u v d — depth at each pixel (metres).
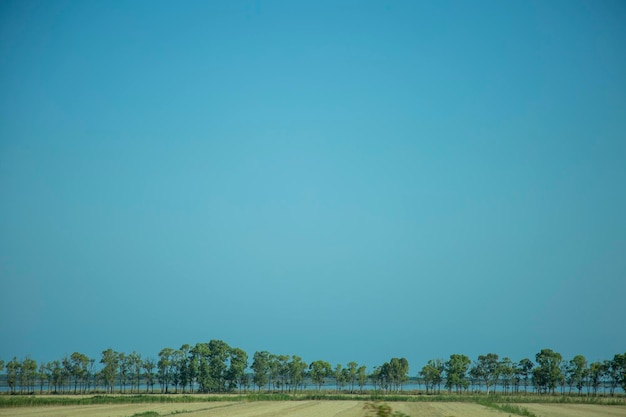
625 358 136.50
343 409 84.00
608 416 74.44
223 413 77.31
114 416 70.44
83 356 160.38
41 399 97.94
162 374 163.75
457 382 155.25
